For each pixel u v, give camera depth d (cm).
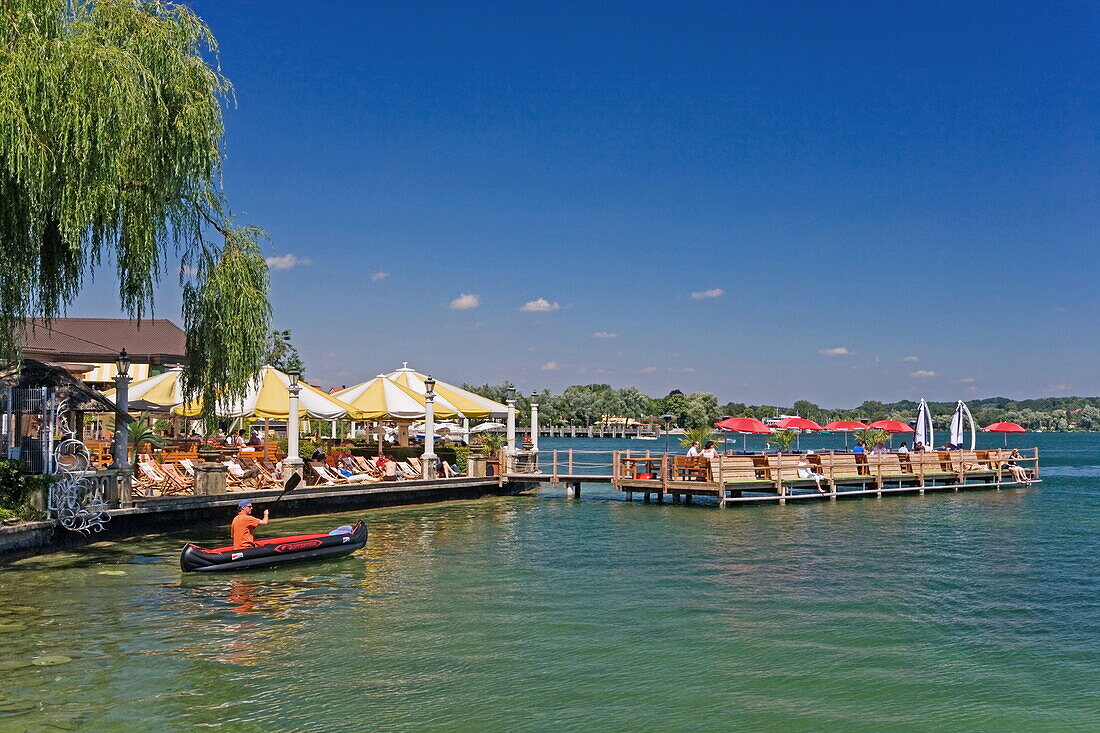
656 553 2131
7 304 1633
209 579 1722
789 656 1233
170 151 1766
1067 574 1894
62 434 2019
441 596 1598
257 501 2612
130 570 1797
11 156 1443
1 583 1659
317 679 1102
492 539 2361
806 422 4600
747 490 3609
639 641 1298
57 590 1603
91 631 1320
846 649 1273
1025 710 1033
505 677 1121
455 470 3716
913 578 1831
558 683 1102
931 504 3478
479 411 3697
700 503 3425
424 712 993
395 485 3134
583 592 1644
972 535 2522
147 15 1816
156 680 1088
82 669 1128
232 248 2059
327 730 935
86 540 2095
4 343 1700
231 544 2127
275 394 3039
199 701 1013
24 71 1479
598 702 1034
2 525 1827
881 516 3012
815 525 2736
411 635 1317
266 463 2948
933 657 1238
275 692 1050
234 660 1178
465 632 1338
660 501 3462
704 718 990
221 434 3675
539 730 947
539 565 1941
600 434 16812
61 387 2014
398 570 1864
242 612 1455
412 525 2659
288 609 1480
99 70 1560
